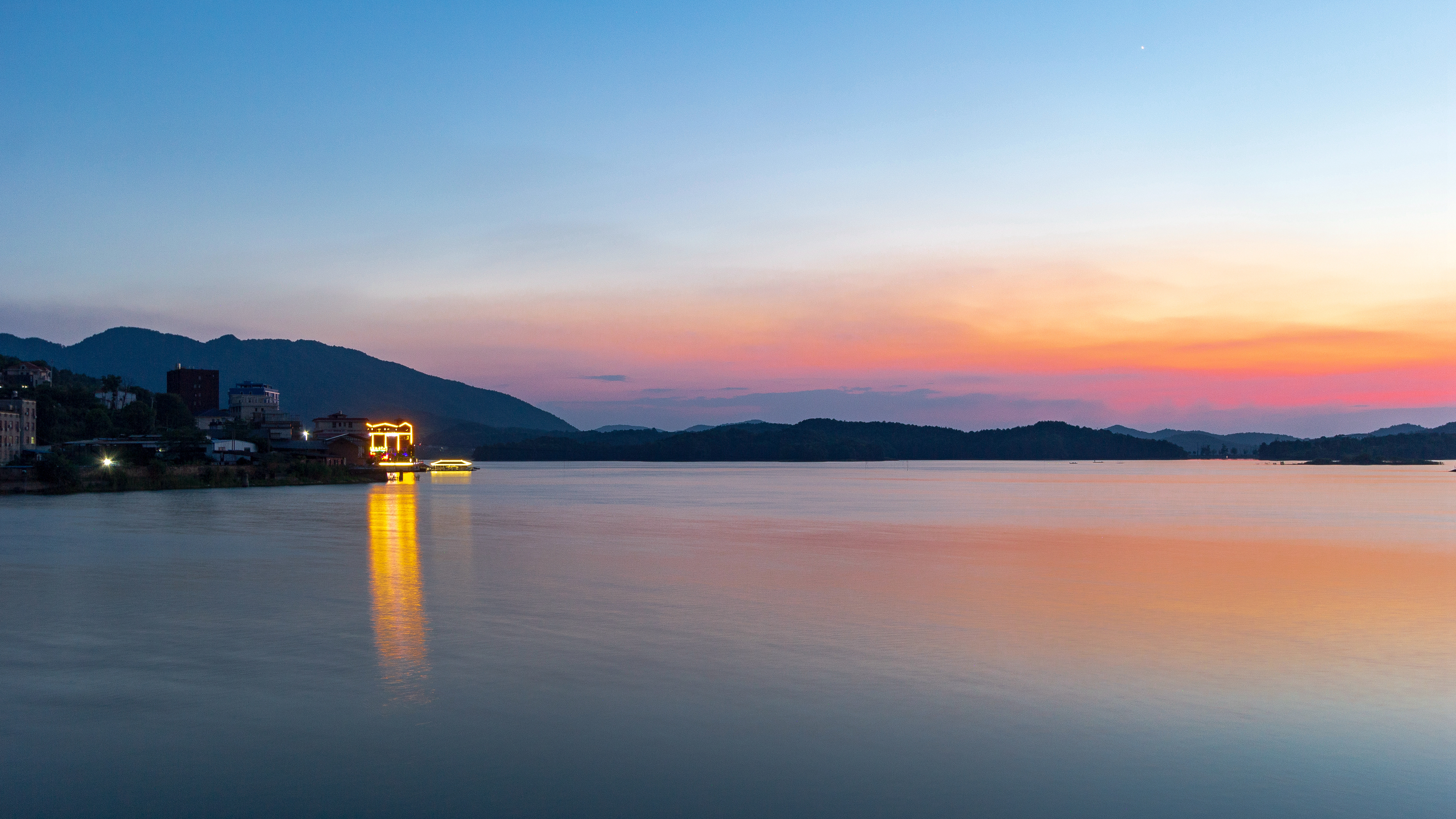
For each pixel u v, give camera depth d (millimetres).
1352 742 22203
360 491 155250
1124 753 21438
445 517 92500
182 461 165250
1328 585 45656
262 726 23031
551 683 26656
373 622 35312
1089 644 31734
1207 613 37625
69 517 87438
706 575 48656
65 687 26219
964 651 30641
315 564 52469
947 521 89250
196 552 58250
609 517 94812
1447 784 19750
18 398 166125
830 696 25531
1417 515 98750
